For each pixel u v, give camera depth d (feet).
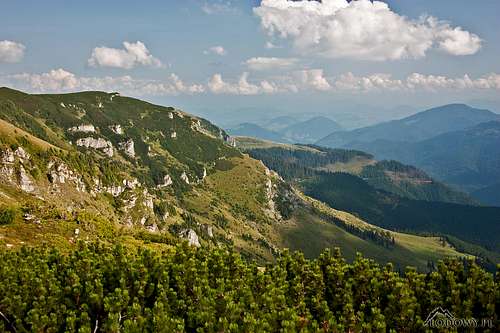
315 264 138.72
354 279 127.24
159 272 132.16
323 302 113.80
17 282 121.39
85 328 96.37
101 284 118.01
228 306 107.76
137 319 104.68
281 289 125.29
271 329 100.42
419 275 124.16
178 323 102.68
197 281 124.57
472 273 118.62
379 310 106.11
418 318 103.91
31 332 105.40
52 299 112.68
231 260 142.72
